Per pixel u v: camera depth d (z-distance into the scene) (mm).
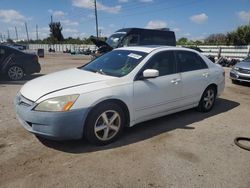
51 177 2969
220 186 2916
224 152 3748
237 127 4824
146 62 4301
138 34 12164
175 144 3947
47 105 3385
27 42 85438
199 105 5508
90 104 3531
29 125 3572
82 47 51750
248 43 30047
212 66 5668
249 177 3117
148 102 4238
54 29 68250
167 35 13086
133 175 3061
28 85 4012
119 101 3873
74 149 3662
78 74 4258
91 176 3012
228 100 7016
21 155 3455
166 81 4484
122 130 4012
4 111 5316
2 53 9383
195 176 3092
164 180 2988
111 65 4480
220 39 39094
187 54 5125
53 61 20391
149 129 4520
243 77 9609
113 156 3498
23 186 2795
